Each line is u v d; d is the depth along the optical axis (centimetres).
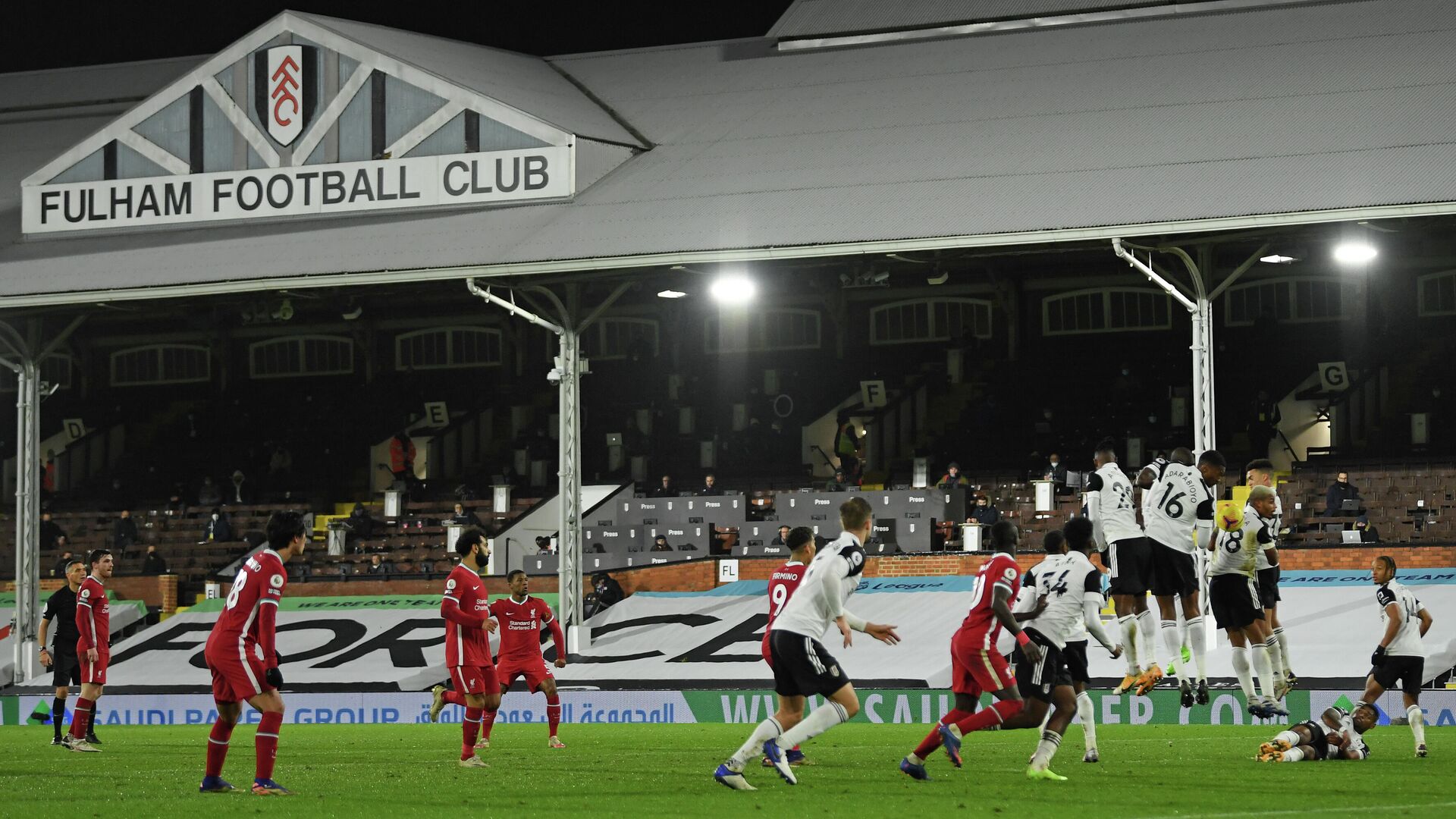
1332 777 1414
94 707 2092
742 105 3741
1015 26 3884
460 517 3988
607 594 3478
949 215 2947
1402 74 3136
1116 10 3819
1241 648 1817
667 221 3156
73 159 3709
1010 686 1395
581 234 3184
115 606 3872
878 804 1224
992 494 3772
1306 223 2670
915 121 3425
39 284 3400
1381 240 3152
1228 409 4028
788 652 1309
